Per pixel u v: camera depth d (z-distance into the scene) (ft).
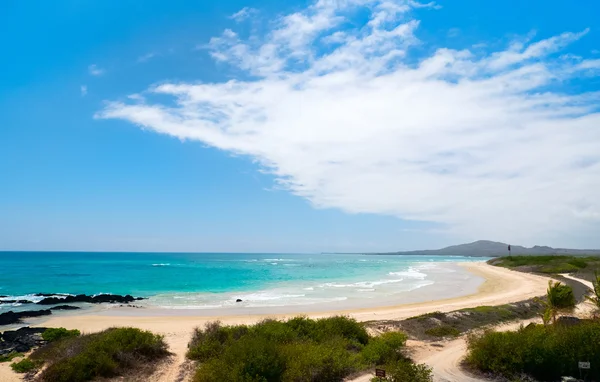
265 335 60.03
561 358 49.16
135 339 57.41
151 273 252.21
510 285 172.76
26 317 99.30
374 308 110.93
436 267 354.95
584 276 190.29
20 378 46.98
